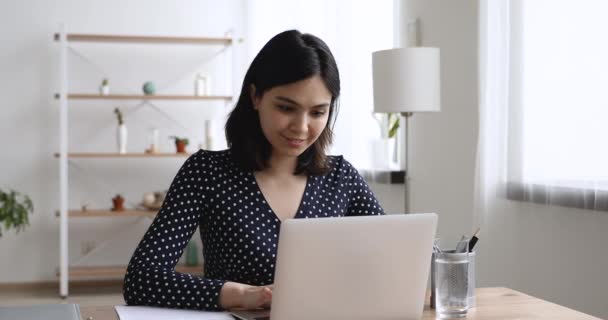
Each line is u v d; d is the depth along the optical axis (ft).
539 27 9.81
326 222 4.24
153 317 4.78
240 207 5.65
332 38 16.22
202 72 19.30
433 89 10.79
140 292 5.11
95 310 4.99
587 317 4.95
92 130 18.81
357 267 4.37
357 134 15.71
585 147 9.03
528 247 10.25
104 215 17.49
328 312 4.38
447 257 4.93
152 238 5.42
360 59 15.56
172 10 19.03
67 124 18.69
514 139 10.27
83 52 18.69
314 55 5.14
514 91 10.23
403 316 4.60
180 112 19.25
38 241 18.52
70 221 18.80
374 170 15.03
